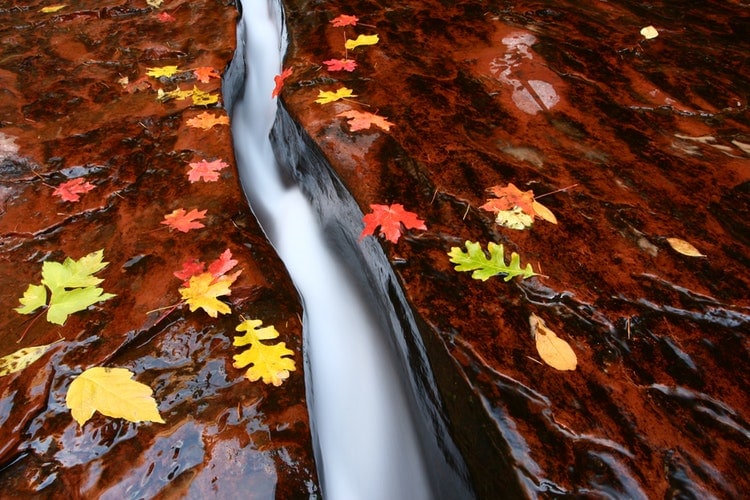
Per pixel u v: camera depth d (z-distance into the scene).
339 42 3.27
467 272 1.77
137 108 2.84
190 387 1.48
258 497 1.26
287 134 2.79
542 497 1.22
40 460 1.30
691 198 2.10
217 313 1.71
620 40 3.32
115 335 1.61
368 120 2.49
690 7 3.81
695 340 1.56
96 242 1.98
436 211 2.00
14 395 1.44
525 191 2.10
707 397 1.42
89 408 1.40
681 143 2.43
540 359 1.50
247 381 1.51
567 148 2.38
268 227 2.60
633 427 1.34
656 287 1.72
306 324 1.87
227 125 2.71
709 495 1.21
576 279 1.75
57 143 2.55
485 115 2.59
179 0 4.14
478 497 1.48
